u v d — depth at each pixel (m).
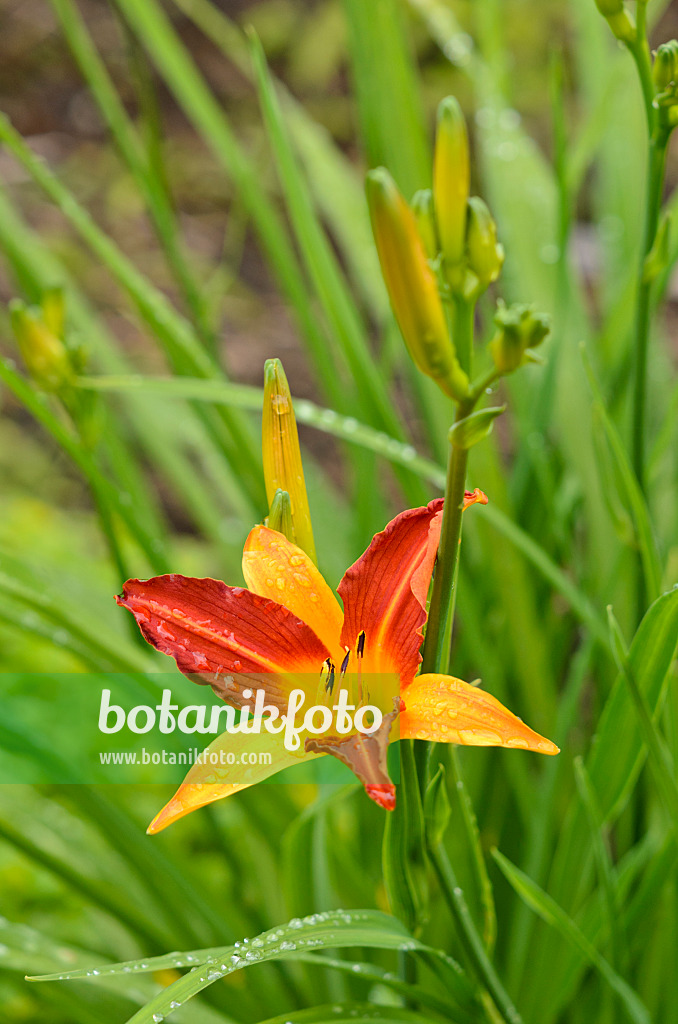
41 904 1.53
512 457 2.22
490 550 1.26
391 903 0.95
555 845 1.30
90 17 4.63
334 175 1.62
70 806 1.38
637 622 1.08
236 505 1.69
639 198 1.49
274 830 1.25
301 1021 0.98
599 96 1.56
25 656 1.89
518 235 1.45
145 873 1.19
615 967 1.05
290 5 4.54
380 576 0.89
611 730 1.02
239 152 1.39
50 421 1.08
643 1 0.97
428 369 0.86
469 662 1.37
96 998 1.16
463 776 1.27
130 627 1.18
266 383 0.90
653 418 1.46
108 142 4.23
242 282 3.71
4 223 1.39
